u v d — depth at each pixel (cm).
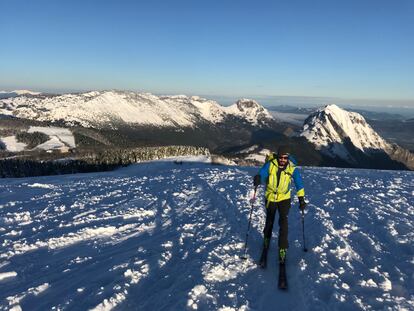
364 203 1447
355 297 626
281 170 787
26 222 1177
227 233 1041
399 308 586
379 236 997
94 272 749
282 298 649
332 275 715
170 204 1458
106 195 1655
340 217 1208
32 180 2462
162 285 690
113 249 908
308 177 2325
